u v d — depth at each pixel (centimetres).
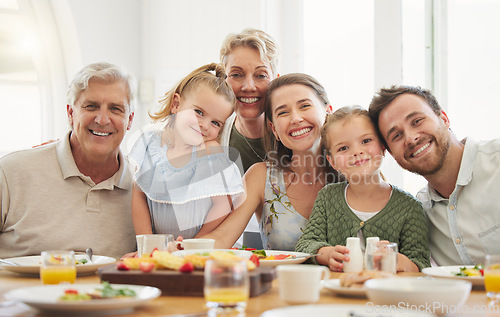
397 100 179
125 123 204
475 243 175
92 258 165
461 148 180
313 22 372
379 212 183
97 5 498
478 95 275
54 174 200
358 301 109
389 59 306
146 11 510
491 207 172
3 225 200
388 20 306
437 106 180
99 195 202
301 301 103
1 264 145
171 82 475
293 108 209
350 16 341
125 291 104
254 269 119
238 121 254
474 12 274
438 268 142
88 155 198
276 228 209
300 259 153
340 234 188
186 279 114
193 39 445
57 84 516
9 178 199
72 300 98
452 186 180
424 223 181
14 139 511
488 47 269
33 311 101
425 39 294
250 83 242
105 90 196
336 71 355
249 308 102
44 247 194
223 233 198
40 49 513
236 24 399
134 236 206
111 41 505
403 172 292
